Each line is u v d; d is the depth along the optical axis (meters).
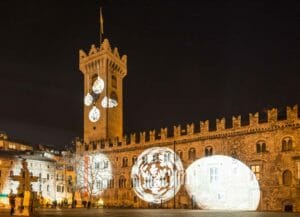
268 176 70.00
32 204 45.56
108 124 117.06
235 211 62.91
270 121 71.44
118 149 98.19
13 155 110.38
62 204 97.88
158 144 89.31
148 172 89.69
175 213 51.88
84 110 123.69
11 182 104.62
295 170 66.62
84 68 126.31
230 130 76.94
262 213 54.31
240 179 73.62
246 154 73.69
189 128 84.06
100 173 101.06
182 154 84.19
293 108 68.56
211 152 79.25
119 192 95.44
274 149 70.00
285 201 67.12
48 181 115.88
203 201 78.06
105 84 119.12
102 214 48.38
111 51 122.56
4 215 43.88
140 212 56.06
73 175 112.81
